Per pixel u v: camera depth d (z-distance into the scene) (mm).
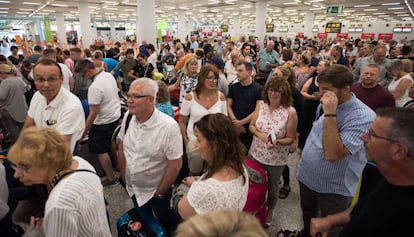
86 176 1179
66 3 16125
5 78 3818
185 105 2551
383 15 24578
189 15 25156
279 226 2408
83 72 2686
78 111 1926
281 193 2877
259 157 2285
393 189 926
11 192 1583
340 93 1492
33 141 1087
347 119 1494
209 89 2467
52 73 1797
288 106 2215
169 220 1864
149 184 1872
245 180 1272
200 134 1281
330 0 14531
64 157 1142
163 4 16453
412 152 856
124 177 2100
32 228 1235
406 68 4031
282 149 2215
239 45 12594
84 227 1125
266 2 15109
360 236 979
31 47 17562
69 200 1065
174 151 1773
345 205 1641
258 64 5996
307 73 4324
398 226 876
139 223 1692
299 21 33812
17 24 40719
